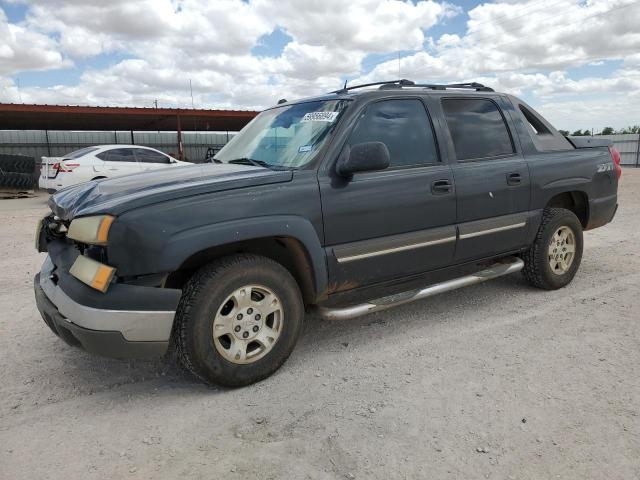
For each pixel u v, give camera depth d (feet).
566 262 16.21
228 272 9.87
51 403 9.95
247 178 10.27
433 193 12.51
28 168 58.13
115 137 107.86
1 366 11.59
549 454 7.97
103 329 9.03
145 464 7.98
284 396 10.05
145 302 9.14
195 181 10.24
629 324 13.26
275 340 10.65
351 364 11.43
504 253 14.73
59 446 8.51
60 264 10.37
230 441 8.56
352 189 11.27
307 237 10.60
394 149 12.23
